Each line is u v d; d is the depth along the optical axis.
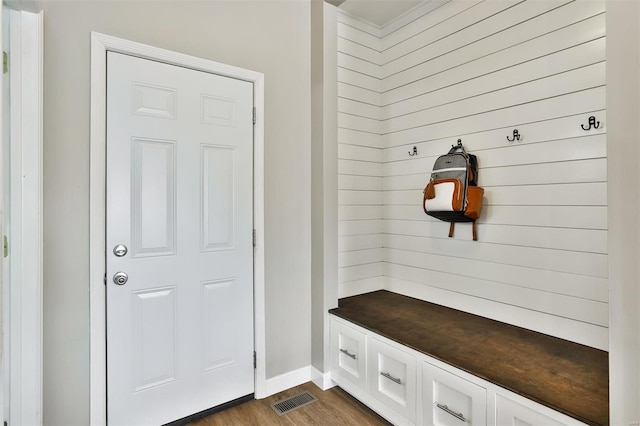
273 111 2.20
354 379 2.08
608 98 1.07
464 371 1.48
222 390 2.02
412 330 1.90
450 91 2.28
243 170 2.07
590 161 1.66
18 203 1.41
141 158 1.73
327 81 2.30
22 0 1.37
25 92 1.42
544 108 1.82
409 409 1.74
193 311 1.90
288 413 2.00
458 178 2.05
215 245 1.97
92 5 1.61
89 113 1.60
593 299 1.66
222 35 1.99
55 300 1.54
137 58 1.72
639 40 1.00
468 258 2.20
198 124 1.90
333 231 2.33
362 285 2.65
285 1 2.26
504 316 2.01
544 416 1.24
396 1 2.40
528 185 1.89
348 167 2.57
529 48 1.88
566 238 1.75
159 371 1.81
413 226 2.54
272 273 2.20
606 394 1.27
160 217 1.79
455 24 2.24
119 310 1.69
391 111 2.70
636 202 1.02
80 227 1.59
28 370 1.45
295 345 2.32
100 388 1.63
